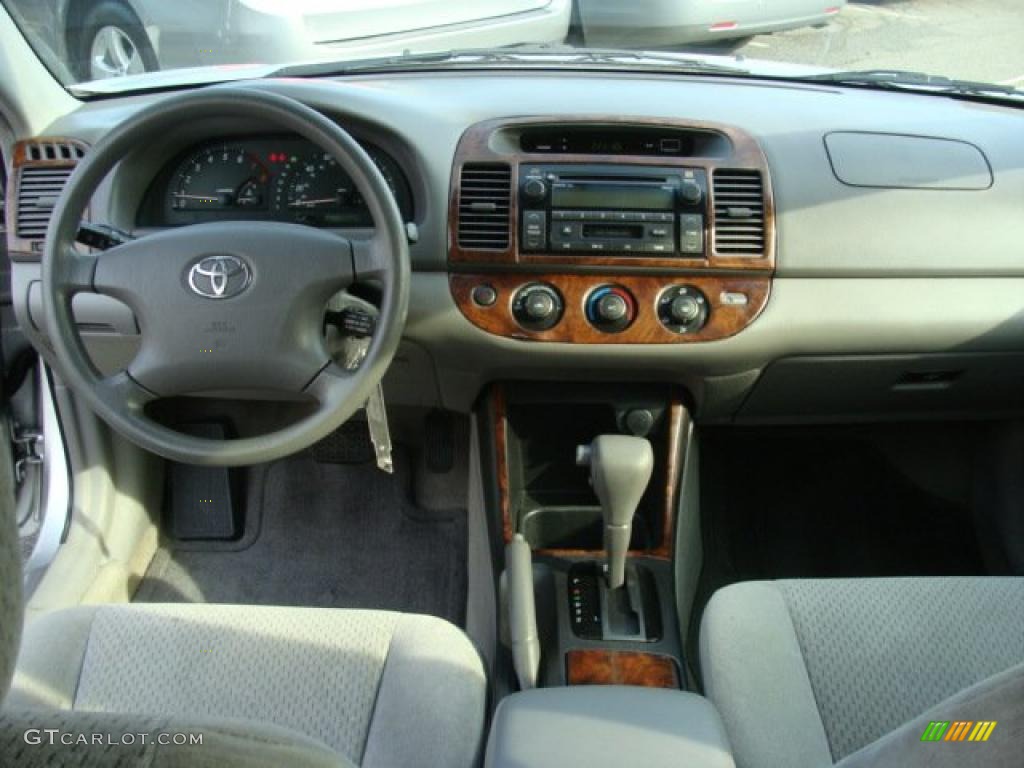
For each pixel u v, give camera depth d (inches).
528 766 42.8
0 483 18.6
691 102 71.7
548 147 70.0
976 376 73.0
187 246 54.9
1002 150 69.7
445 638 56.3
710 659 54.7
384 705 52.5
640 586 70.2
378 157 69.4
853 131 69.3
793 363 70.1
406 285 54.8
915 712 51.0
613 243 65.3
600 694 47.9
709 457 95.7
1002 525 86.7
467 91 72.9
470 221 66.1
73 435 81.9
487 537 76.4
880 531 92.7
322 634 56.5
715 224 65.7
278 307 54.7
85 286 56.1
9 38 68.5
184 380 56.3
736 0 94.0
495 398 74.4
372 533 94.5
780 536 91.8
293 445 55.5
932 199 67.2
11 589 18.6
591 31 97.3
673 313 66.1
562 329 67.1
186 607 58.7
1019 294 68.6
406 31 100.8
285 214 70.1
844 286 67.2
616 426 74.9
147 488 90.6
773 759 48.8
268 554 93.1
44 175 71.6
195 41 94.7
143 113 54.3
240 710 52.6
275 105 53.7
